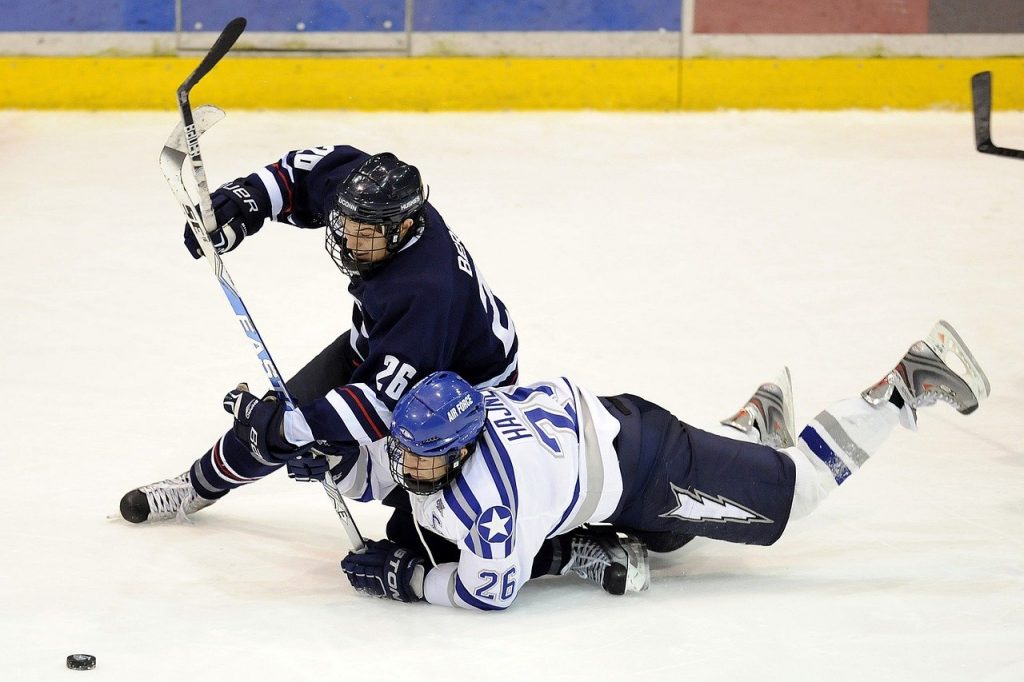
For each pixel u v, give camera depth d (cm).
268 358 1125
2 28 3061
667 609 1152
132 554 1252
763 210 2572
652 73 3189
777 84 3212
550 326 2012
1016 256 2352
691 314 2075
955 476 1507
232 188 1245
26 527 1306
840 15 3191
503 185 2680
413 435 1038
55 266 2223
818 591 1201
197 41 3102
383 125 3052
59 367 1816
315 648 1051
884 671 1034
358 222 1084
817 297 2153
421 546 1213
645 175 2766
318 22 3120
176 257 2289
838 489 1468
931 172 2798
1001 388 1798
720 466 1177
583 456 1127
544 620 1120
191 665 1014
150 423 1633
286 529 1343
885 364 1889
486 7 3156
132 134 2952
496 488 1078
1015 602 1173
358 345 1255
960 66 3219
